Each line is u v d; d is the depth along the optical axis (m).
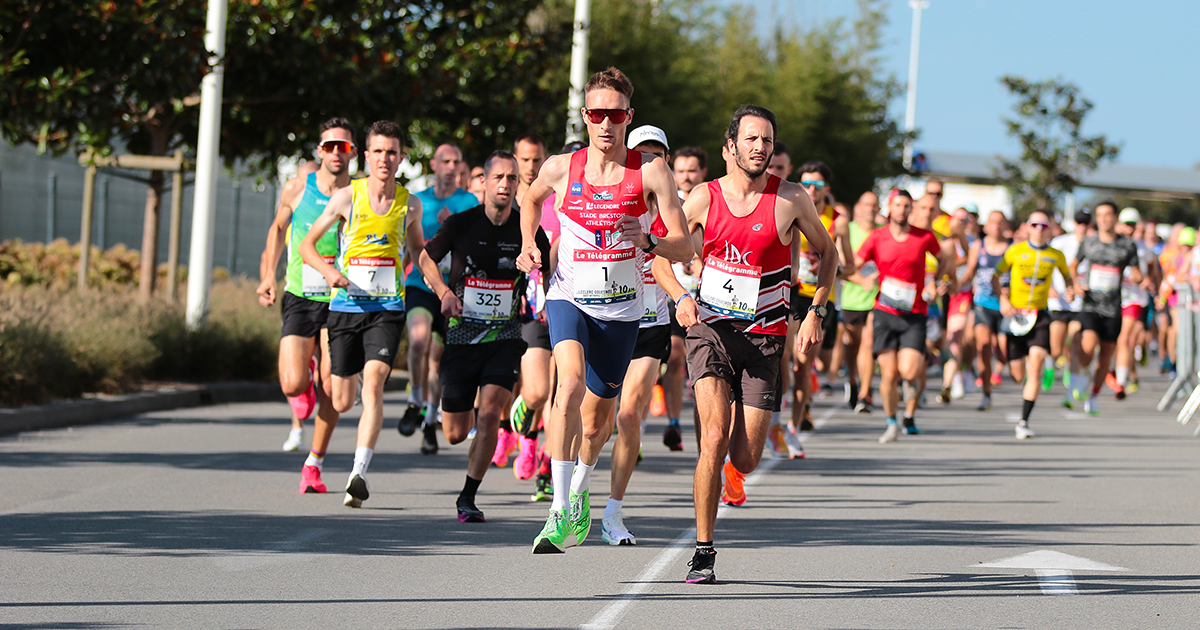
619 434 13.42
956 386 35.91
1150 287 37.50
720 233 11.95
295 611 10.19
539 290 14.78
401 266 15.52
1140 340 41.97
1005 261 26.83
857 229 28.22
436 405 20.75
